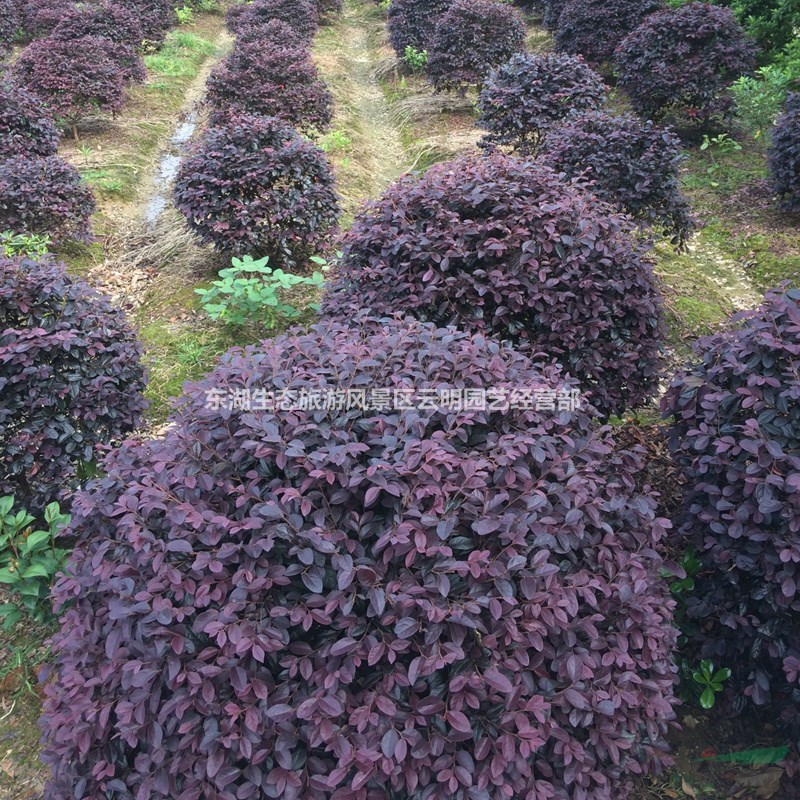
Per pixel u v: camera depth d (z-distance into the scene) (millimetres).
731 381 2760
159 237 7492
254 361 2535
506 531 1924
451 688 1755
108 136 10375
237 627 1764
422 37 13391
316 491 1982
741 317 2924
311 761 1757
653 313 3752
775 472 2352
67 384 3459
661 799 2535
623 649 2072
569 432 2564
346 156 9656
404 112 11664
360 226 4043
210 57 16281
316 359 2590
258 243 6129
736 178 7844
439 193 3861
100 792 1991
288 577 1912
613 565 2217
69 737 1952
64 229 6797
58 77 9523
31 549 3084
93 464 3725
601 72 11609
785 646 2457
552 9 12922
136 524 2078
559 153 6117
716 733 2760
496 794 1764
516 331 3674
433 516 1896
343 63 15383
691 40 8633
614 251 3768
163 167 9836
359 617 1854
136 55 11719
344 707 1761
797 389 2426
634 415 4527
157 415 4754
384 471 1978
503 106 7762
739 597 2570
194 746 1775
